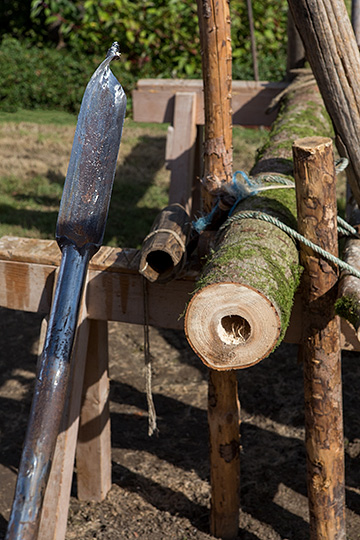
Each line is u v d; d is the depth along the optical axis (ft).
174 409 14.16
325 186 7.31
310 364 8.27
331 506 8.88
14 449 12.86
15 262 9.23
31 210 23.35
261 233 7.45
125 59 34.24
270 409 14.06
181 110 18.37
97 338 10.19
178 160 18.45
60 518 9.23
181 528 10.80
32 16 36.88
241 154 28.02
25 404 14.26
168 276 8.33
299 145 7.25
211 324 6.52
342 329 8.68
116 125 5.91
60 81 33.32
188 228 8.98
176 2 34.09
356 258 8.10
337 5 8.11
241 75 33.42
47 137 29.78
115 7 34.45
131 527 10.82
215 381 9.45
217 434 9.77
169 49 34.27
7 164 27.17
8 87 33.27
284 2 35.35
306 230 7.55
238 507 10.44
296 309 8.50
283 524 10.94
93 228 5.68
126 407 14.20
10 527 4.31
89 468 11.16
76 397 9.24
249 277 6.52
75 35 36.04
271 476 12.06
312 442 8.61
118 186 25.62
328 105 8.66
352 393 14.47
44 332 9.19
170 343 16.65
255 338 6.49
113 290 9.14
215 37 8.73
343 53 8.27
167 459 12.58
